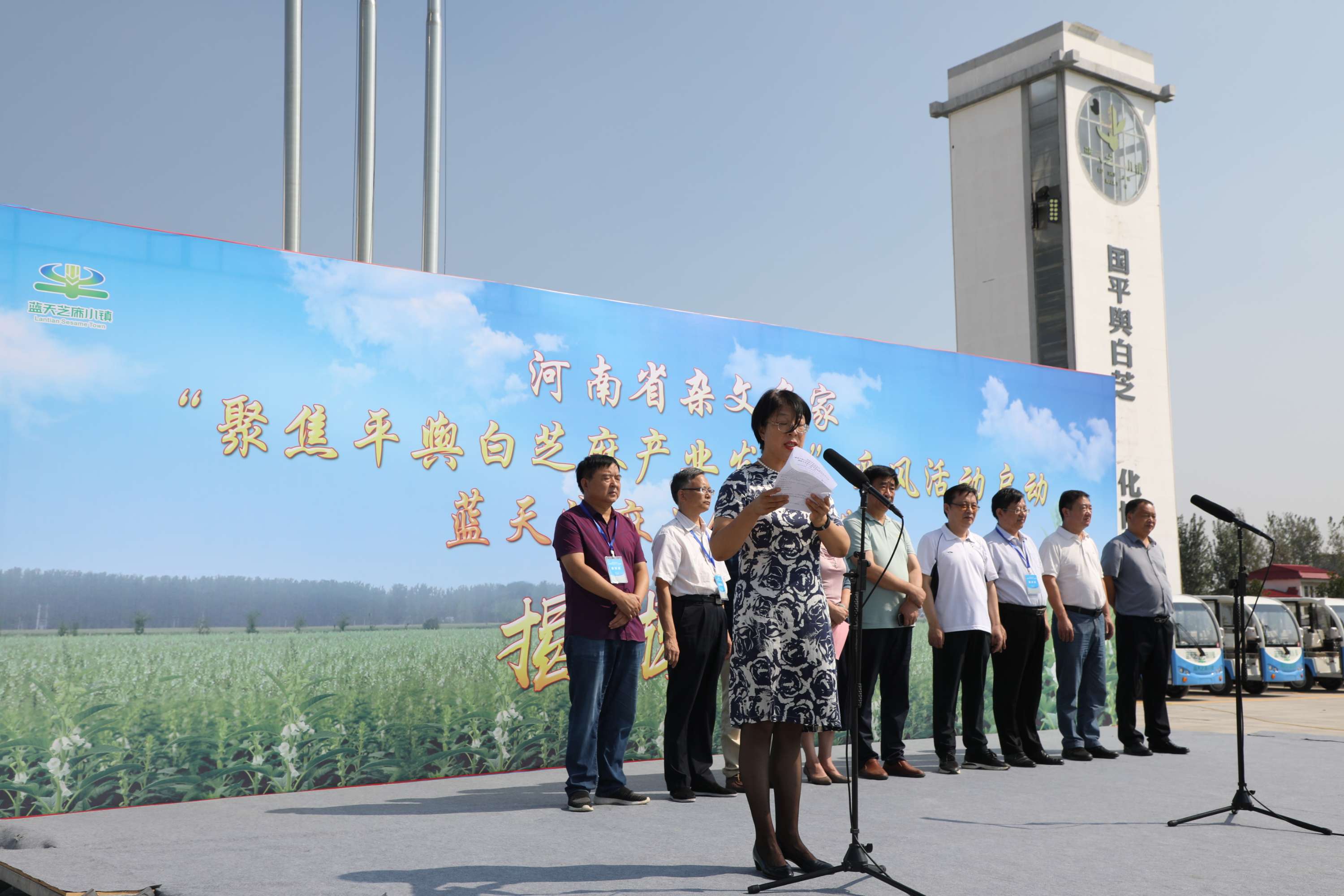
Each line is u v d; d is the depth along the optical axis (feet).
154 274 15.75
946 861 11.28
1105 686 21.09
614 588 14.88
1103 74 78.59
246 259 16.57
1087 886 10.21
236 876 10.43
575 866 10.90
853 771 10.24
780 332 22.70
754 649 10.23
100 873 10.58
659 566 15.85
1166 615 21.47
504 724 18.52
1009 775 18.11
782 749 10.44
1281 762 19.99
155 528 15.46
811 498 9.91
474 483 18.51
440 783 17.34
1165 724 21.45
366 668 17.19
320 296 17.20
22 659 14.35
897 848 11.98
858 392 23.71
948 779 17.66
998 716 19.57
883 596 17.87
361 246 24.94
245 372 16.40
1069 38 77.97
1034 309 78.28
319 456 16.98
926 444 24.61
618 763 15.25
